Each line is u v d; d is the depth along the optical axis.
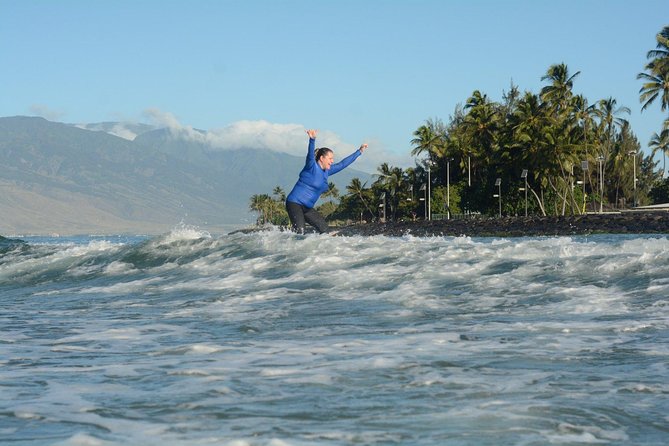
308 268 9.94
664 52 76.69
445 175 107.88
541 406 3.33
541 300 6.97
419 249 9.99
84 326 6.86
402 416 3.20
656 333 5.25
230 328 6.29
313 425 3.08
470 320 6.15
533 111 79.69
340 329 5.96
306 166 12.05
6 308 8.93
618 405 3.33
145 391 3.82
